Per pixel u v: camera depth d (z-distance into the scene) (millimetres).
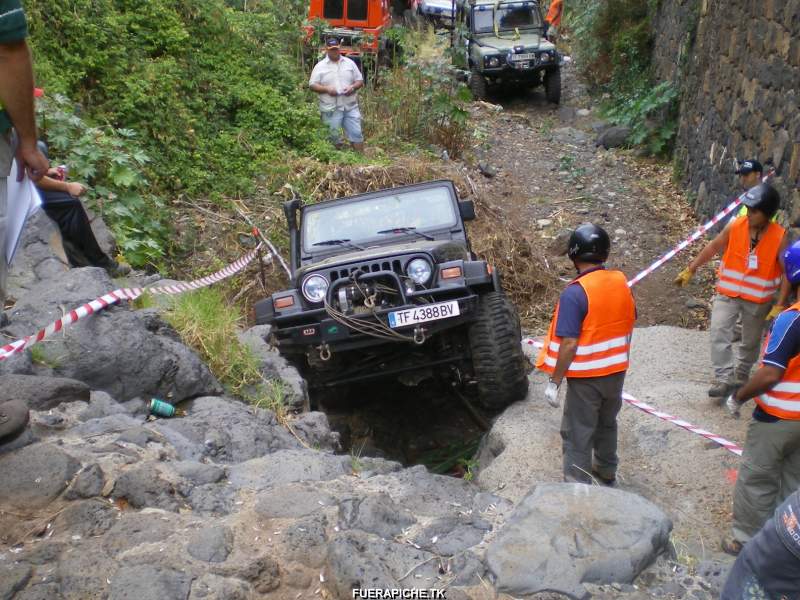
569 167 12883
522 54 16156
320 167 10219
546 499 3020
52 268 5211
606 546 2795
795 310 3629
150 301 5215
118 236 7766
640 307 8805
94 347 4129
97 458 3260
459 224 6711
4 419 3207
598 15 17250
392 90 13469
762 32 8648
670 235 10609
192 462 3385
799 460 3883
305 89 13000
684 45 13055
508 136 14391
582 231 4277
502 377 5750
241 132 11062
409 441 6473
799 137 7125
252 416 4180
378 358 6238
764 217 5297
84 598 2582
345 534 2885
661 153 13555
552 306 8898
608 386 4312
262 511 3090
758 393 3691
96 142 8359
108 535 2865
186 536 2885
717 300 5625
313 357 5895
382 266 5809
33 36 9547
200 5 12305
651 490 4730
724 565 2838
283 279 8758
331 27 15641
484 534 2973
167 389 4262
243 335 5488
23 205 2979
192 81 11219
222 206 9758
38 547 2797
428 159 11805
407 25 21234
